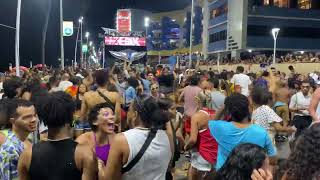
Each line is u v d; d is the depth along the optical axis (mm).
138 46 64312
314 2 70062
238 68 14664
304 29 69750
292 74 16781
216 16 78875
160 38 125125
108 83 7988
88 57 107312
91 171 3516
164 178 4285
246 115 5141
